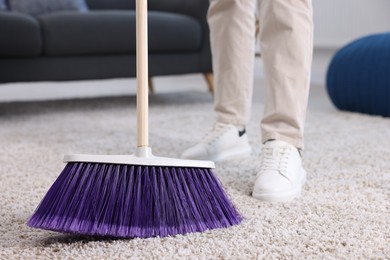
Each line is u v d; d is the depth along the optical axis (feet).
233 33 5.40
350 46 9.83
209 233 3.57
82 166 3.36
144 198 3.44
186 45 10.23
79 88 15.06
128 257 3.21
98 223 3.31
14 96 13.62
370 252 3.27
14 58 9.08
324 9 14.73
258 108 10.32
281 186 4.37
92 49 9.51
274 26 4.52
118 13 9.79
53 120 9.00
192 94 12.60
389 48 9.03
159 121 8.66
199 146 5.67
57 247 3.35
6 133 7.75
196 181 3.59
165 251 3.26
